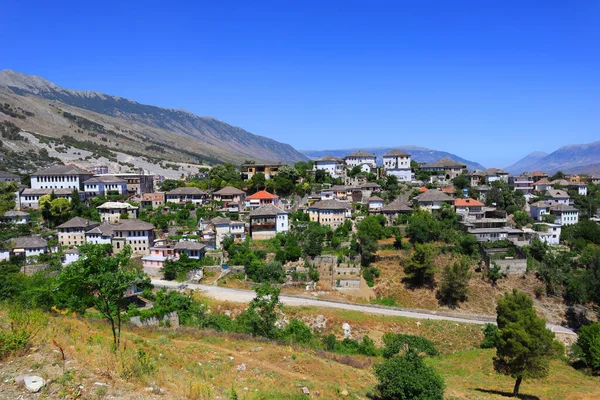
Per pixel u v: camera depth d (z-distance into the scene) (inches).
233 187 5590.6
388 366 1411.2
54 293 2354.8
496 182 6092.5
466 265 3708.2
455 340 2906.0
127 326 2057.1
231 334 2105.1
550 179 7239.2
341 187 5669.3
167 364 1355.8
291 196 5615.2
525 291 3718.0
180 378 1138.7
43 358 943.0
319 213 4650.6
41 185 5398.6
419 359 1434.5
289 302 3206.2
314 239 4028.1
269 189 5728.3
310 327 2893.7
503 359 1978.3
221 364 1540.4
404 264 3868.1
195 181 6299.2
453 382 2154.3
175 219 4734.3
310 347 2164.1
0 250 3671.3
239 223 4286.4
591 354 2454.5
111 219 4692.4
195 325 2618.1
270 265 3683.6
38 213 4803.2
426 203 4953.3
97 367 967.0
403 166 6978.4
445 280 3560.5
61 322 1391.5
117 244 4003.4
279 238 4195.4
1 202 4891.7
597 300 3501.5
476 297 3634.4
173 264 3668.8
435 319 3122.5
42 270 3449.8
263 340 2063.2
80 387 850.8
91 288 1203.9
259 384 1375.5
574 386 2180.1
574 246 4306.1
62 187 5418.3
